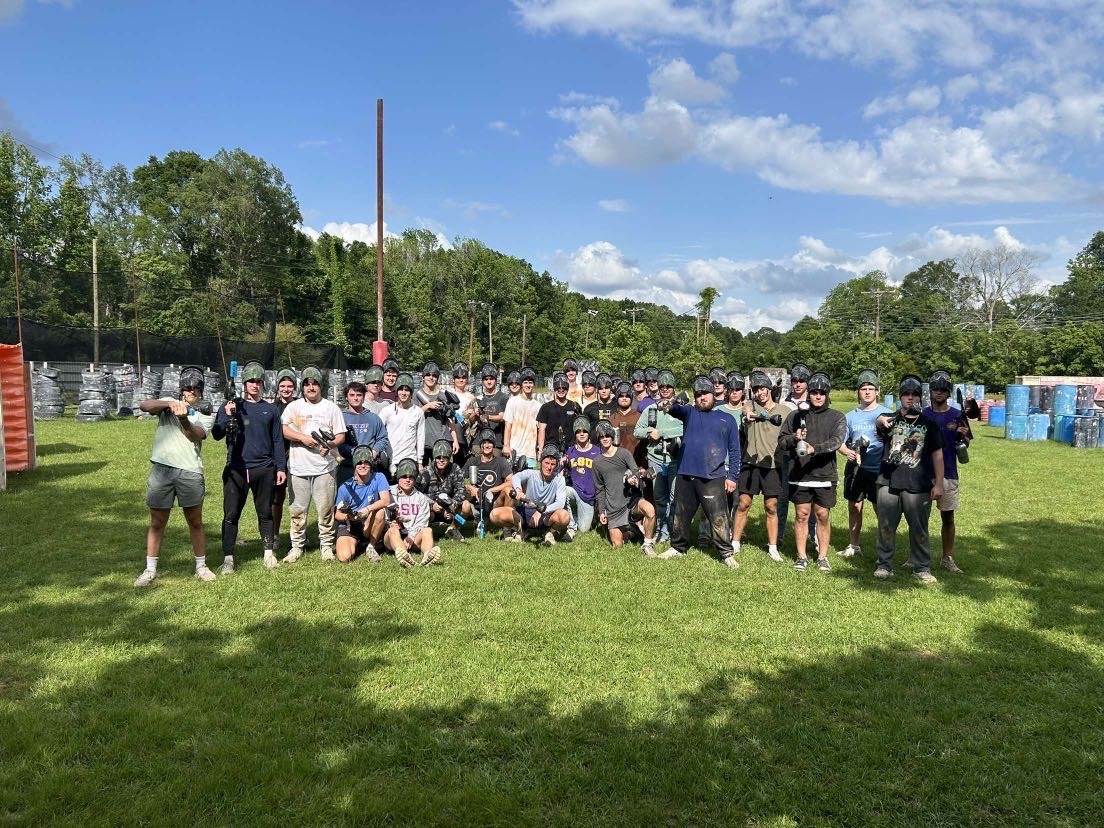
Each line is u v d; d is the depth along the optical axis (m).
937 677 4.65
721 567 7.28
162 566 6.97
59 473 12.12
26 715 3.93
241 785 3.35
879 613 5.88
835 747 3.77
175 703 4.14
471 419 9.41
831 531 9.31
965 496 11.74
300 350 35.81
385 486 7.54
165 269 53.03
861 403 7.90
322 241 82.88
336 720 3.97
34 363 27.88
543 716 4.07
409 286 74.38
